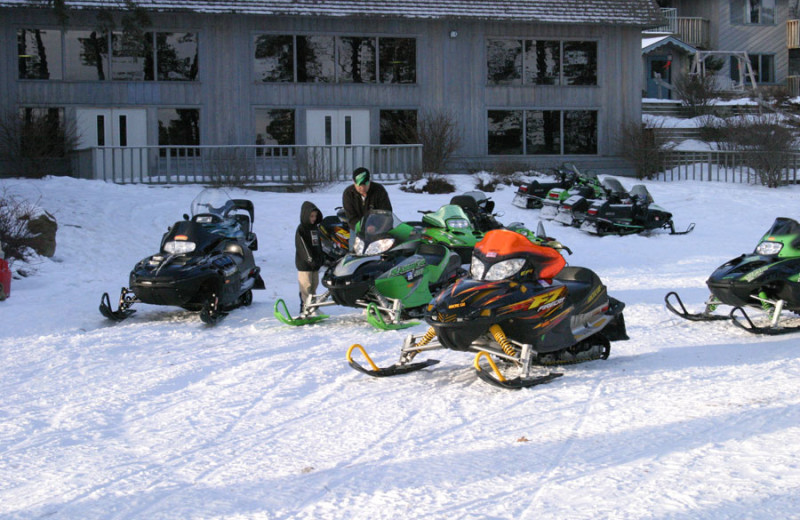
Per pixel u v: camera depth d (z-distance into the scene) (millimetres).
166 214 18969
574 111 29375
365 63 27531
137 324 9789
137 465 5047
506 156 28734
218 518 4211
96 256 15148
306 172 24609
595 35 29219
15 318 10000
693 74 35438
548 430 5516
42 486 4715
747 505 4152
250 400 6457
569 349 7441
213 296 9617
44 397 6617
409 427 5680
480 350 6812
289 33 26781
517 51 28734
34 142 24219
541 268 7055
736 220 21328
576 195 20016
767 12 39969
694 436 5277
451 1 27812
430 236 13070
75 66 25281
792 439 5152
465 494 4426
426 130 27484
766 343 8211
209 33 26188
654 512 4102
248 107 26656
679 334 8766
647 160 28688
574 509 4176
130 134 25812
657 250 16875
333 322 9781
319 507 4312
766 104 34875
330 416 6000
